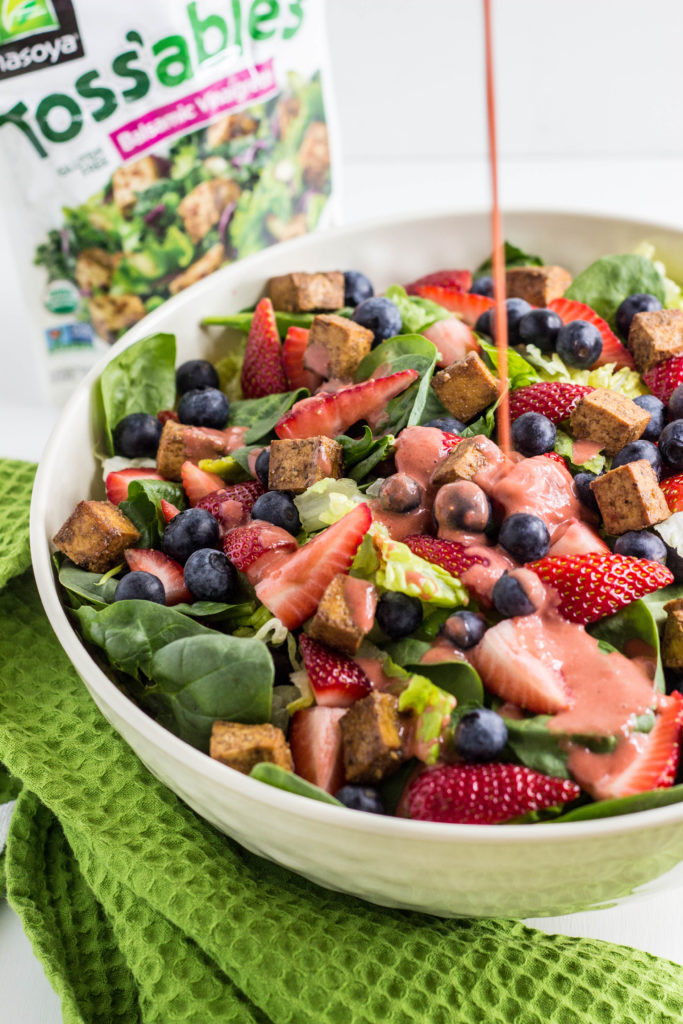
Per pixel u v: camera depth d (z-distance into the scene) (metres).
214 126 0.71
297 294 0.65
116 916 0.54
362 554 0.54
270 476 0.57
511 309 0.65
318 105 0.75
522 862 0.47
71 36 0.67
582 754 0.50
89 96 0.68
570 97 0.92
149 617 0.53
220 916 0.52
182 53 0.68
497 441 0.59
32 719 0.58
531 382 0.61
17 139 0.69
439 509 0.55
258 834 0.50
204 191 0.72
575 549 0.54
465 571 0.54
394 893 0.51
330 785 0.51
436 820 0.49
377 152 0.95
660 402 0.61
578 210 0.68
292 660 0.53
